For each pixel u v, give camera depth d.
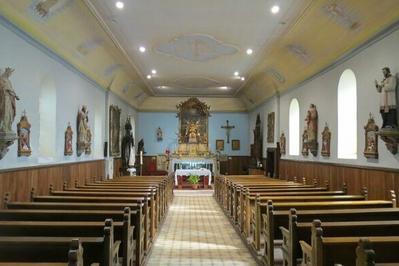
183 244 8.62
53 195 8.61
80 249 2.92
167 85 21.42
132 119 23.17
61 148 10.71
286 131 16.33
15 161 7.83
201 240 9.01
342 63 10.59
